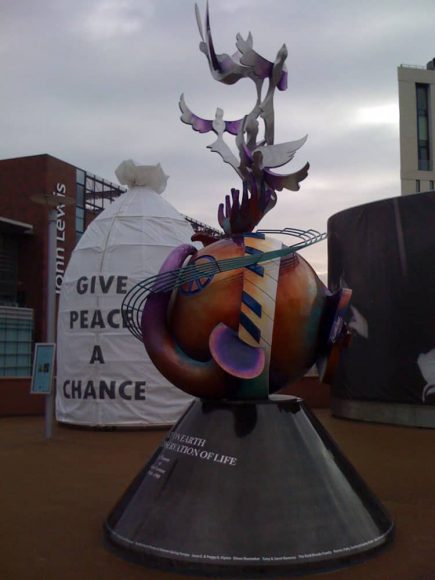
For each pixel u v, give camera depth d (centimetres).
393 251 1761
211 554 573
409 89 5616
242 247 681
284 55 747
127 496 684
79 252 1598
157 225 1585
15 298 4431
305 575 571
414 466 1148
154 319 688
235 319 648
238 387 664
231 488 611
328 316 689
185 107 802
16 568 602
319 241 677
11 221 4175
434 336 1675
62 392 1608
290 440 651
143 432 1492
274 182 712
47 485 973
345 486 654
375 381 1781
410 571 584
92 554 639
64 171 4612
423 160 5619
